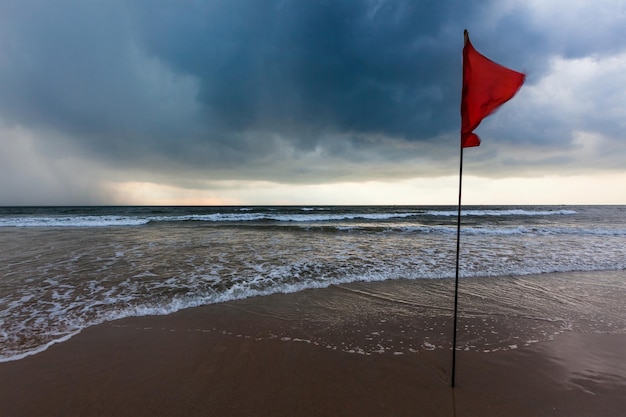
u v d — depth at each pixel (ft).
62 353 11.60
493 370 10.69
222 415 8.41
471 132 8.91
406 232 53.98
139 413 8.48
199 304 17.11
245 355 11.66
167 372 10.46
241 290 19.57
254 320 15.03
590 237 47.21
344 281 21.95
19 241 38.96
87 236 44.78
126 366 10.79
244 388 9.63
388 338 13.21
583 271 25.34
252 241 41.11
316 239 43.86
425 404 8.89
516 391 9.51
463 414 8.47
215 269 24.79
